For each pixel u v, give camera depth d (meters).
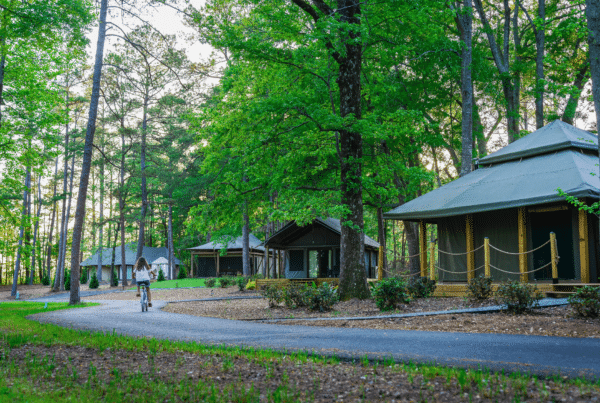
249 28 17.28
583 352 6.45
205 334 9.07
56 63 17.45
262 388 4.82
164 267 58.47
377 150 23.80
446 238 18.59
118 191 41.78
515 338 7.77
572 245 15.30
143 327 10.30
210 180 37.62
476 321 9.91
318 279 26.75
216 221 20.08
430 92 24.58
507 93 27.41
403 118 16.69
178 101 27.84
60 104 19.25
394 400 4.32
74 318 12.41
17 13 11.95
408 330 9.14
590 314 9.59
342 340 7.93
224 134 18.62
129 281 58.19
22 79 17.78
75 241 19.41
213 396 4.35
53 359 6.15
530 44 27.89
